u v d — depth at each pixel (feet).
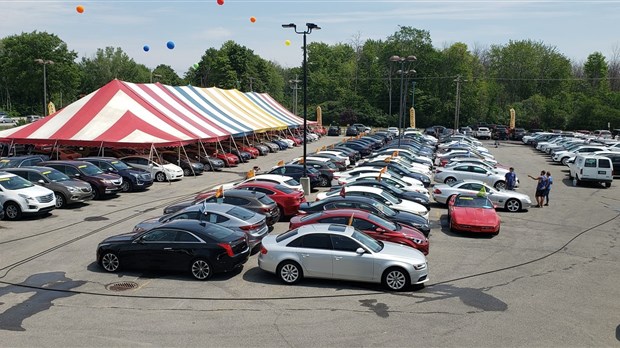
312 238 39.96
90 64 366.22
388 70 344.49
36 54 305.53
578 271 44.39
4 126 238.68
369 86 352.90
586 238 56.95
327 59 409.49
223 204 51.72
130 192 86.17
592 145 137.69
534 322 32.63
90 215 66.49
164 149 115.65
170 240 41.70
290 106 395.34
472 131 255.50
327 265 39.22
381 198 59.67
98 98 114.42
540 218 67.92
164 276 41.98
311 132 222.69
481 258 48.24
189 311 34.12
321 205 53.93
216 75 355.56
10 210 62.95
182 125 116.57
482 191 63.72
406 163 99.91
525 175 114.01
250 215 50.44
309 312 34.01
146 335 30.07
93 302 35.78
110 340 29.30
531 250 51.44
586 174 96.68
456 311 34.42
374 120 326.44
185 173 108.88
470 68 329.72
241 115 160.76
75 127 105.19
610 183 97.76
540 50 345.10
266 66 378.94
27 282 40.11
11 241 52.80
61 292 37.91
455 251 50.70
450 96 322.14
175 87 147.64
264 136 176.55
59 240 53.36
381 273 38.70
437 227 61.67
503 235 57.98
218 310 34.32
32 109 336.08
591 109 266.57
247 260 45.88
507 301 36.58
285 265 39.86
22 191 63.57
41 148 112.37
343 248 39.37
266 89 372.17
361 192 60.29
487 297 37.40
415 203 61.31
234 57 357.00
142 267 42.11
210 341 29.27
